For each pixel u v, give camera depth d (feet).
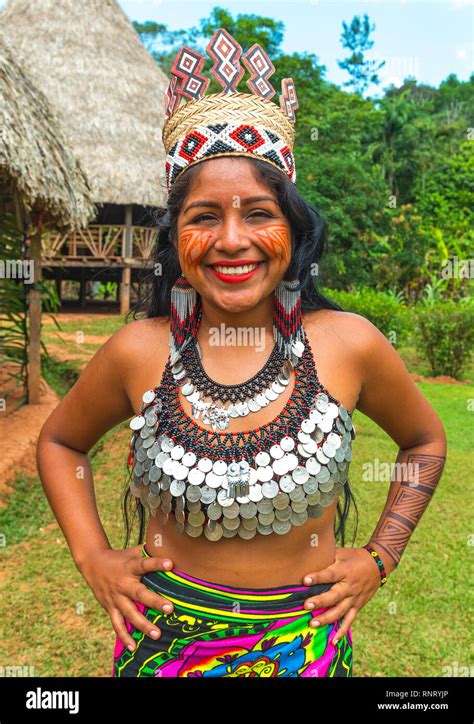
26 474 16.02
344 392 4.62
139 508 5.42
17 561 12.03
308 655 4.47
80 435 5.27
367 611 10.39
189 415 4.47
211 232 4.25
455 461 18.35
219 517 4.22
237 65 4.55
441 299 51.57
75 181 21.29
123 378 4.92
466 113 143.02
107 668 8.96
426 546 12.76
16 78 18.92
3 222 20.45
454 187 70.13
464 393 28.48
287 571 4.43
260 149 4.27
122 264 51.65
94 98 49.52
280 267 4.35
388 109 89.15
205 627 4.40
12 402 21.62
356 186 51.90
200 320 4.79
